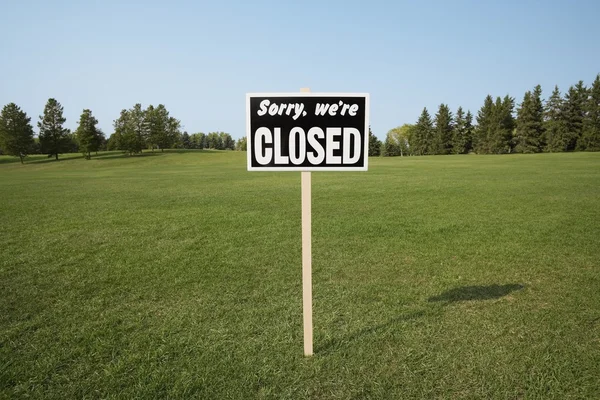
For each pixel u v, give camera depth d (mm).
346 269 5453
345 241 7105
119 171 40719
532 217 9078
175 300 4406
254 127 2697
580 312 3863
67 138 79750
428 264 5633
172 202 13172
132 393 2688
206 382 2787
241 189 17438
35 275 5426
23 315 4062
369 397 2602
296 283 4910
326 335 3457
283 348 3262
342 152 2709
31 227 8984
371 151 98375
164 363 3055
